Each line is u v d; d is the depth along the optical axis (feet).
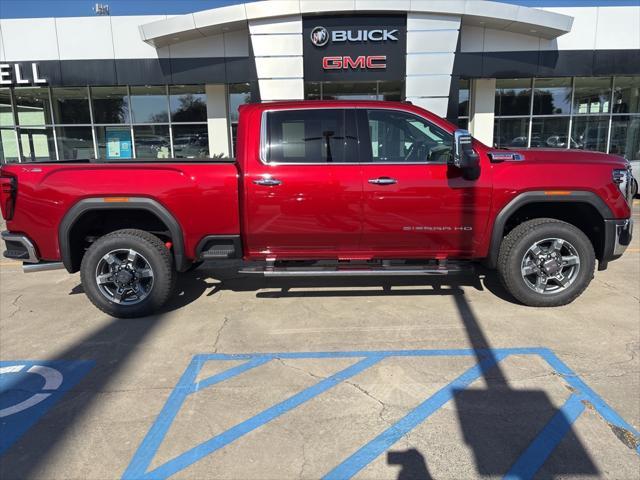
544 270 16.10
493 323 15.19
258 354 13.34
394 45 43.80
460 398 10.91
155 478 8.49
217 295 18.47
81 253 16.53
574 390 11.14
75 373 12.40
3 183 15.23
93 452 9.21
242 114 16.19
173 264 16.37
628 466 8.61
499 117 52.39
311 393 11.23
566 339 13.94
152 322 15.83
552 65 47.14
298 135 15.71
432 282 19.43
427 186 15.44
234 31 46.11
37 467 8.79
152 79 47.26
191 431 9.84
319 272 15.64
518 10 43.01
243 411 10.53
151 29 43.39
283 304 17.31
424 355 13.08
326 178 15.43
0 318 16.46
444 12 42.70
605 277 20.13
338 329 14.97
